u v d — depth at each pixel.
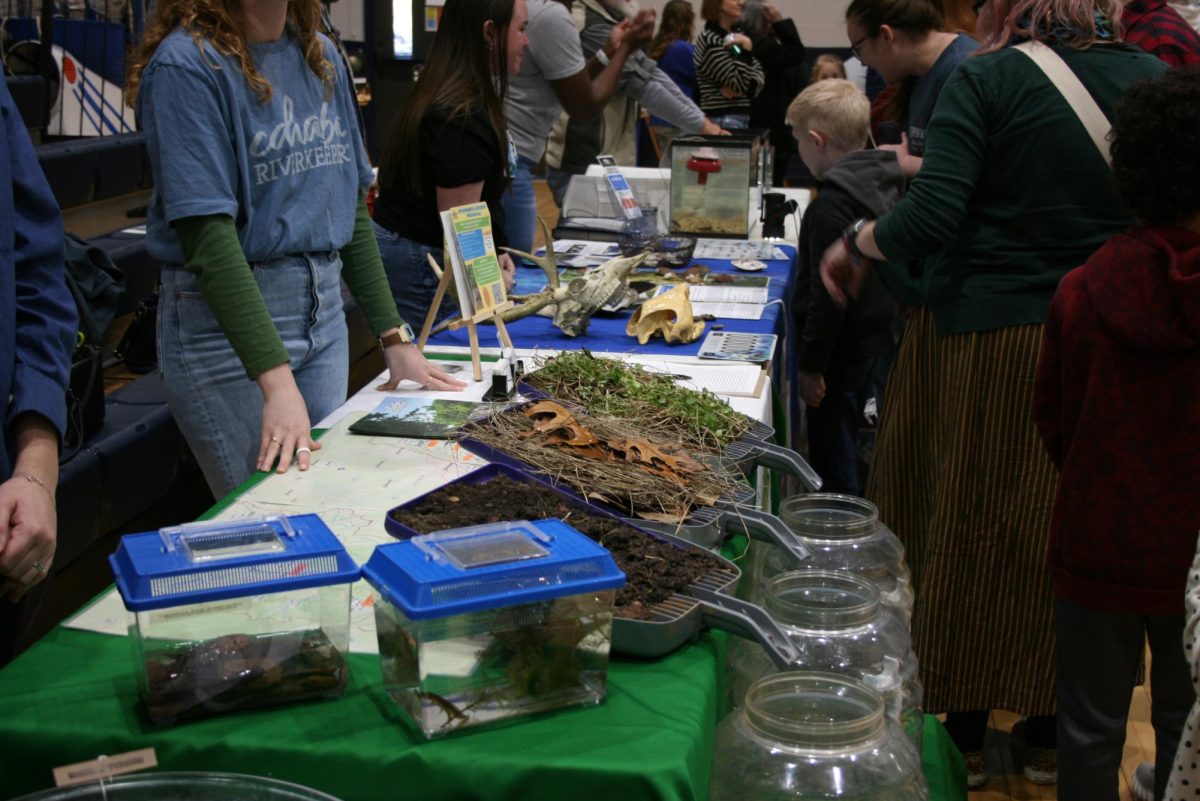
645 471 1.62
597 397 2.00
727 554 1.57
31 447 1.42
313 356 2.13
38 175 1.50
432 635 1.05
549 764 1.03
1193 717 1.26
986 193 2.14
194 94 1.80
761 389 2.29
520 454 1.65
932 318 2.37
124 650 1.25
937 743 1.88
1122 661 1.81
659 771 1.02
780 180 7.34
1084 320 1.74
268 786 0.96
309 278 2.07
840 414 3.38
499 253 2.97
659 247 3.70
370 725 1.11
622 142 5.94
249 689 1.11
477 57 2.74
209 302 1.87
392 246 2.90
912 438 2.44
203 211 1.81
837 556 1.71
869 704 1.27
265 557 1.10
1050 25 2.06
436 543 1.15
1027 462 2.17
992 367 2.16
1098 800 1.86
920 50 3.03
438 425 1.98
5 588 1.35
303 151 1.99
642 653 1.25
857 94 3.40
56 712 1.12
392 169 2.83
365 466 1.82
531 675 1.11
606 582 1.11
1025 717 2.50
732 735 1.25
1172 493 1.70
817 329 3.16
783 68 7.00
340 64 2.11
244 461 2.07
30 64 4.80
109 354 3.77
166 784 0.96
